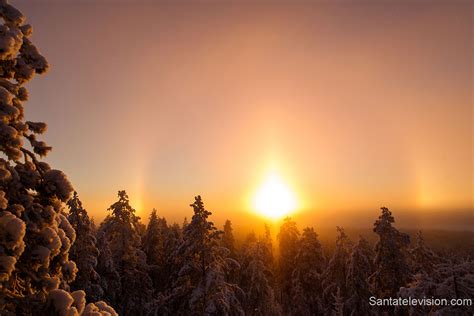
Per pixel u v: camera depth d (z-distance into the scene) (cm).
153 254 3703
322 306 3130
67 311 535
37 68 604
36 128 603
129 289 2711
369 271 2738
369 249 2934
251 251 3344
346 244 3234
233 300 1920
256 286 3102
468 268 1332
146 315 2511
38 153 600
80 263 2281
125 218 2766
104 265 2552
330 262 3198
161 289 3528
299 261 3325
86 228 2352
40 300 544
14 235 484
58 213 600
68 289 615
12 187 548
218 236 1978
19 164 581
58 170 600
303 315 3147
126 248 2731
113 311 667
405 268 2217
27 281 569
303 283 3259
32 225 548
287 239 3956
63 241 600
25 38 600
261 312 3075
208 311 1791
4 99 527
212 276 1902
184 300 1973
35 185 585
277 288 4275
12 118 535
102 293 2352
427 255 2298
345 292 3014
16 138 519
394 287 2216
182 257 1994
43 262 534
